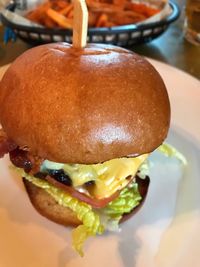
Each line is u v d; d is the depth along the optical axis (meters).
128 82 0.13
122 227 0.15
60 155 0.13
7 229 0.15
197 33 0.27
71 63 0.13
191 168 0.18
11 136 0.14
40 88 0.13
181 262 0.14
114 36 0.24
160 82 0.14
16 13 0.26
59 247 0.15
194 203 0.16
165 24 0.25
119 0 0.27
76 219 0.15
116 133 0.13
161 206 0.16
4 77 0.14
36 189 0.16
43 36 0.24
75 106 0.12
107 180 0.14
